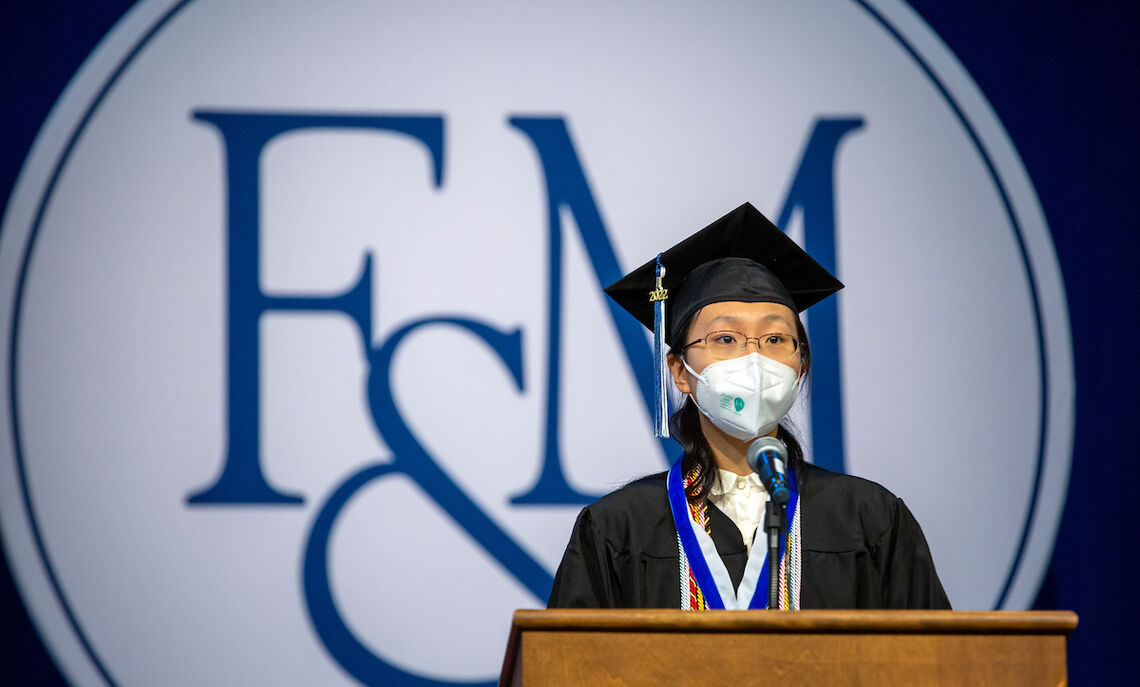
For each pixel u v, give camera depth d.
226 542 13.79
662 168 14.63
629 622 6.25
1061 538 14.16
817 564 9.05
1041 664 6.24
